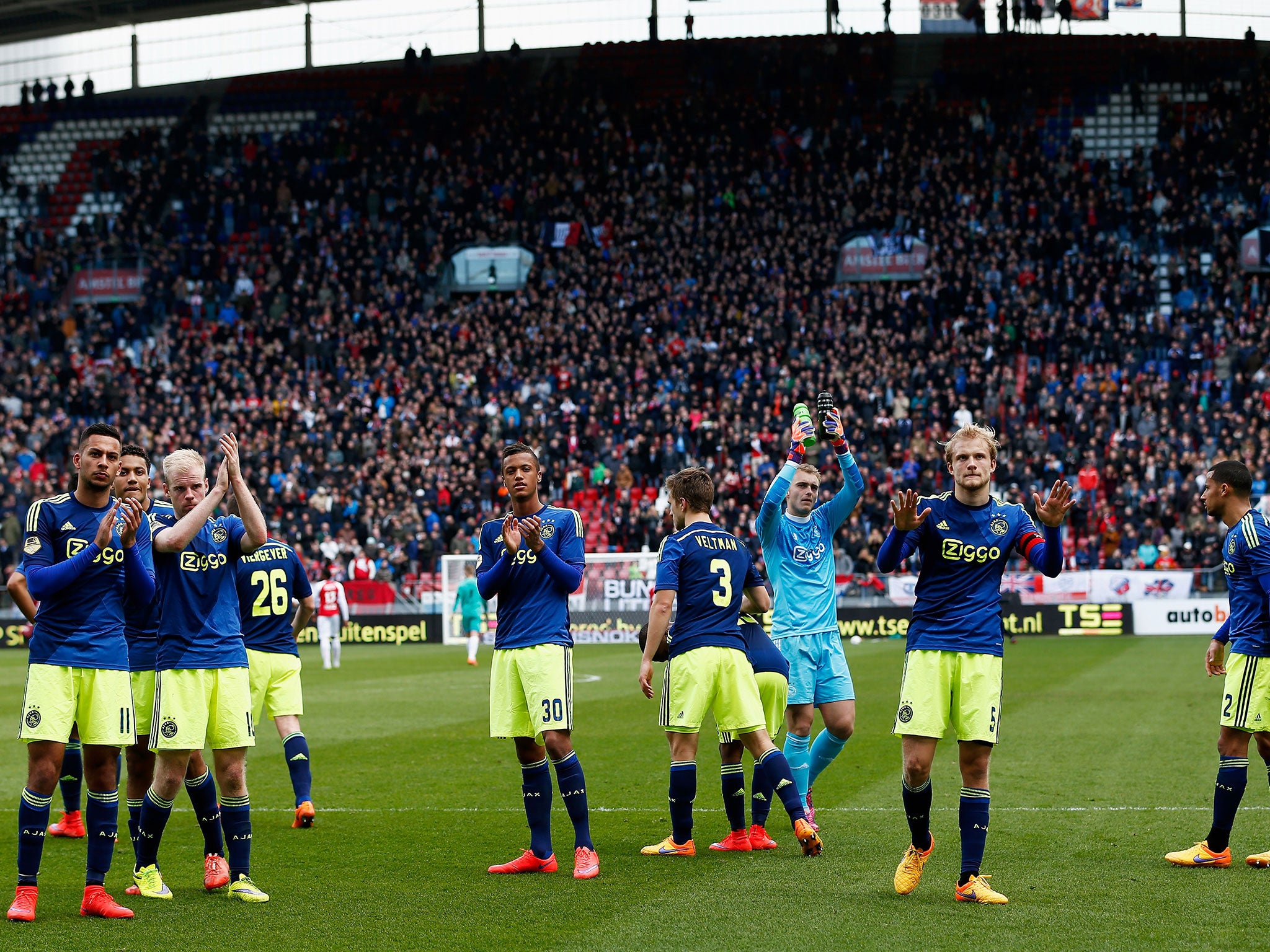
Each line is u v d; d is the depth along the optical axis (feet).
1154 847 32.78
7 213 201.57
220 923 26.66
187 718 28.96
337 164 185.16
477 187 179.01
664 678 32.73
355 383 157.99
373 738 57.72
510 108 192.65
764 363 151.64
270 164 187.42
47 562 27.96
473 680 88.12
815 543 36.22
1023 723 58.13
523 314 163.63
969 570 28.32
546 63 205.87
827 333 154.10
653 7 205.87
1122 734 53.67
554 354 157.79
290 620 40.19
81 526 28.55
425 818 38.78
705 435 140.46
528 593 31.73
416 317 165.68
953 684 28.12
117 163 199.52
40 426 152.35
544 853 31.22
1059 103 188.24
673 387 150.30
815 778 36.60
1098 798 39.37
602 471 141.08
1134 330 151.64
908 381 146.61
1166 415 135.85
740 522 130.31
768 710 34.91
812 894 28.19
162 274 176.04
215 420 154.10
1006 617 123.13
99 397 159.02
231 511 48.11
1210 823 35.60
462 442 145.89
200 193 187.62
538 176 181.16
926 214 167.53
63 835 37.40
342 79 207.10
